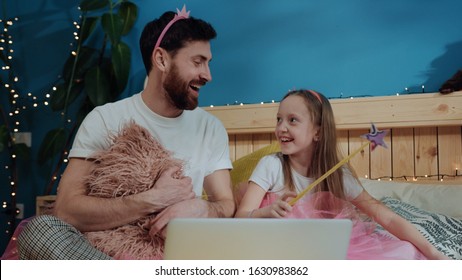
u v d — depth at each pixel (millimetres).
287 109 1426
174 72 1336
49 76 2979
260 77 2492
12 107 2973
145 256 1067
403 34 2266
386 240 1307
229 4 2566
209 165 1447
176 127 1397
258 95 2494
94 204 1135
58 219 1069
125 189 1169
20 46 3043
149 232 1102
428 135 2137
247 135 2385
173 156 1297
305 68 2414
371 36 2312
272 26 2480
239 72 2531
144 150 1229
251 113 2326
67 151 2758
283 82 2451
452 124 2051
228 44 2561
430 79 2217
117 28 2529
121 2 2691
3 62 3051
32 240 1016
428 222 1525
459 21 2189
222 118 2383
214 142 1480
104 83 2615
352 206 1346
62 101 2715
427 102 2088
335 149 1417
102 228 1142
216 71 2576
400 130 2174
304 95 1439
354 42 2338
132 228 1125
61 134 2680
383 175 2180
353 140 2221
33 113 2990
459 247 1423
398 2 2275
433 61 2217
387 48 2285
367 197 1416
